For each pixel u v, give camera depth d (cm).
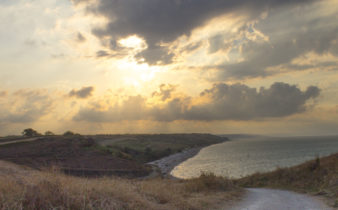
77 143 6016
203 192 1327
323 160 2084
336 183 1449
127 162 5756
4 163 1773
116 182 834
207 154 14612
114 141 16838
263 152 14250
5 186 505
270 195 1388
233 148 19938
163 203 823
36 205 460
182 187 1398
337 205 971
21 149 4572
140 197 733
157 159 12588
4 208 409
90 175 3856
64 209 478
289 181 1995
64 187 564
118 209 569
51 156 4309
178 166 9331
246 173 6419
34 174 648
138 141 17750
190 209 827
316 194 1341
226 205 985
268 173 2403
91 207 511
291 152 12850
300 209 902
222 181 1609
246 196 1324
